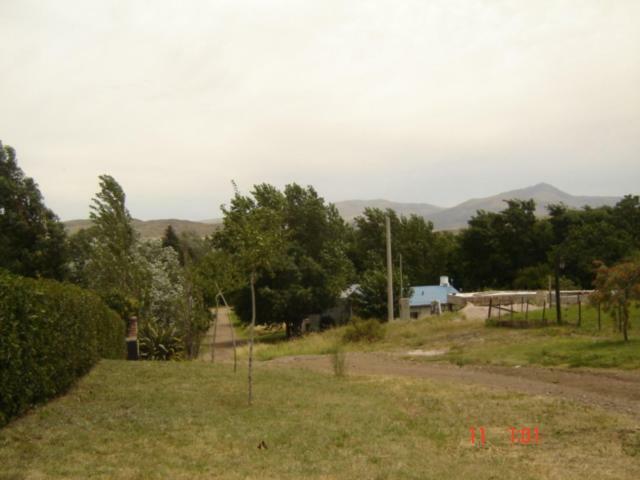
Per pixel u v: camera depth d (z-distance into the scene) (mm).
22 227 31672
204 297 23734
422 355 20953
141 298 28391
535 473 7301
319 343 27672
